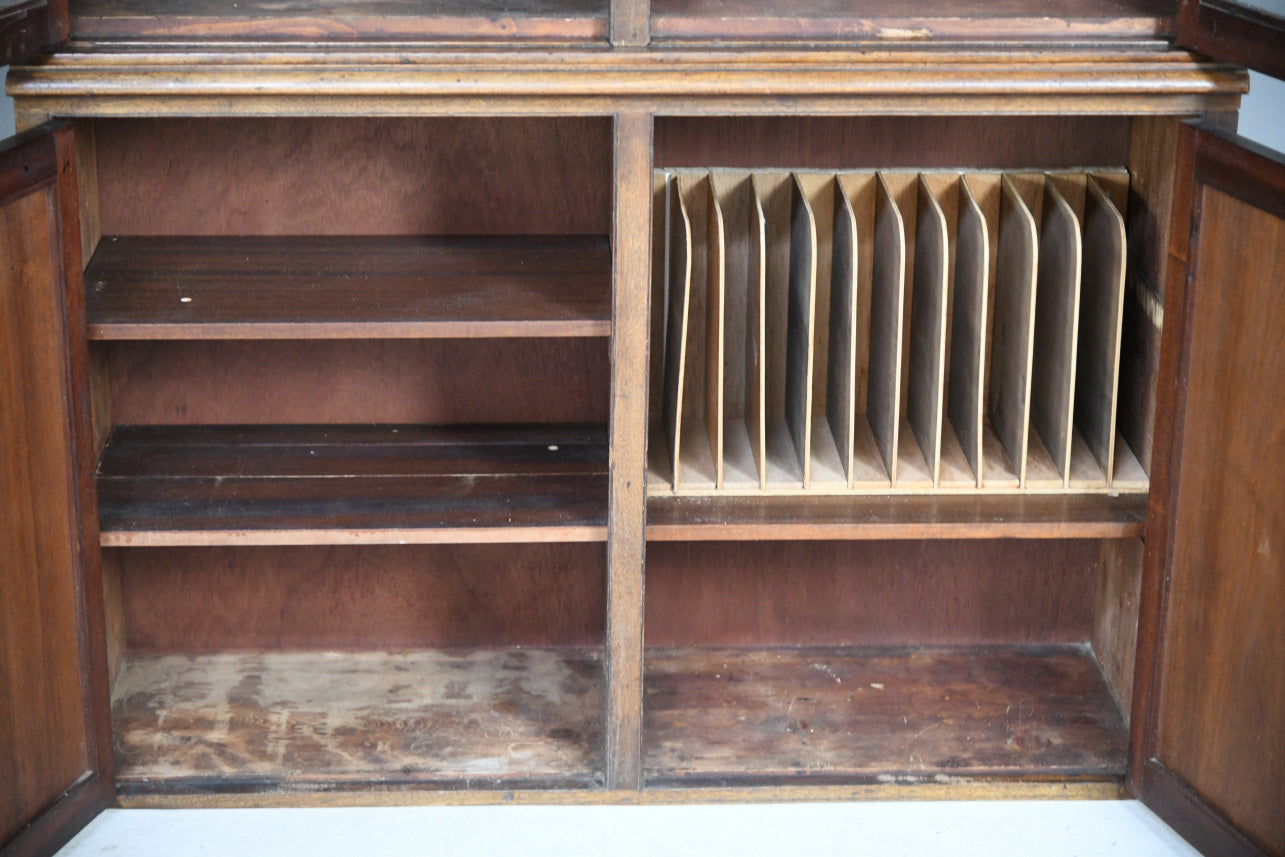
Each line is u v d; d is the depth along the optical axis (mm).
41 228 1979
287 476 2396
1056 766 2416
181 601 2645
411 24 2020
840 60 2006
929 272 2324
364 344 2520
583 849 2285
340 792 2361
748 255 2449
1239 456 2029
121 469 2400
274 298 2203
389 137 2408
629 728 2334
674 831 2328
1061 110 2059
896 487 2350
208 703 2527
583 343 2539
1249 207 1947
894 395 2297
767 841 2307
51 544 2098
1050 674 2652
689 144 2408
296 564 2627
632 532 2230
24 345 1973
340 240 2447
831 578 2676
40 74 1970
